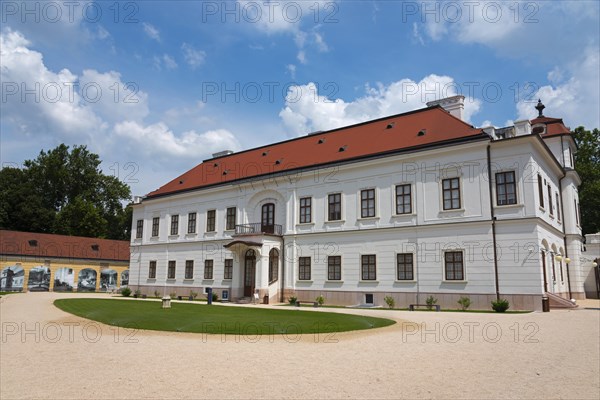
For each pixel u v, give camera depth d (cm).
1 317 2173
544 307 2561
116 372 998
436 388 870
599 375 980
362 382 912
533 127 4044
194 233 4656
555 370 1025
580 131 5694
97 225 7594
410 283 3109
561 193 3788
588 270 4172
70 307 2642
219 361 1115
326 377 952
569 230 3691
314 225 3691
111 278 6178
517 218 2769
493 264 2808
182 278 4684
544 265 2870
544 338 1498
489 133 3061
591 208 5378
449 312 2605
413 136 3419
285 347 1325
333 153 3834
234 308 2820
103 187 8500
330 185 3644
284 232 3881
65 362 1109
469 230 2922
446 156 3080
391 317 2214
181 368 1037
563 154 3891
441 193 3066
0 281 5269
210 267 4444
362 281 3338
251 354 1210
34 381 923
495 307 2639
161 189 5300
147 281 5053
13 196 7038
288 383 902
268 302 3644
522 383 910
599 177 5372
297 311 2611
